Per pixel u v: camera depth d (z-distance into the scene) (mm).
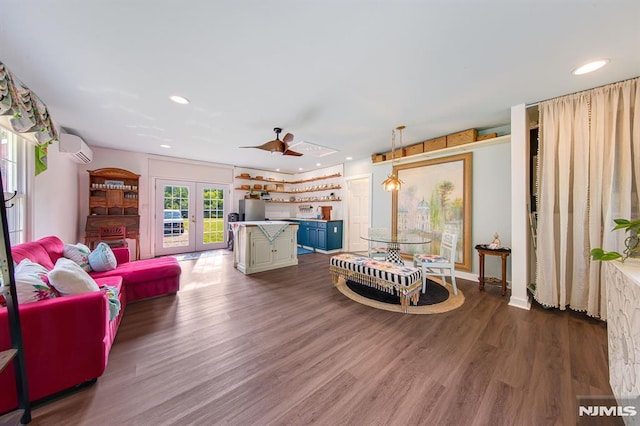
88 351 1470
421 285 2820
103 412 1292
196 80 2154
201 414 1286
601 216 2277
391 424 1234
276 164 6230
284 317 2439
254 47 1714
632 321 1186
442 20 1454
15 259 1709
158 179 5297
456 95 2436
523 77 2096
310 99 2521
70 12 1383
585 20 1438
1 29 1506
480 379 1560
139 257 4828
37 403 1335
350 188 6008
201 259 5059
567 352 1837
